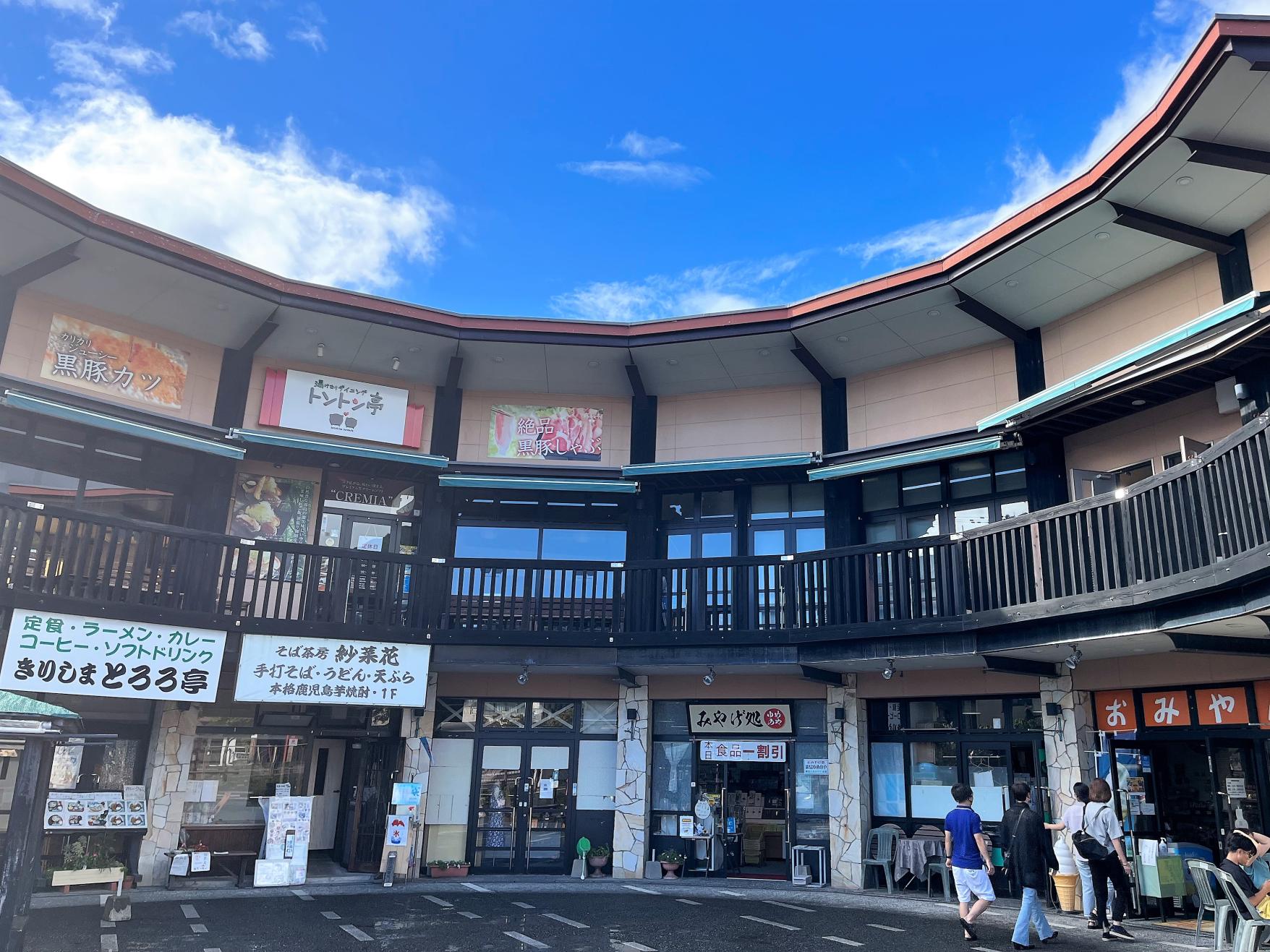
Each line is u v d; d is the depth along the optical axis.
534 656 12.43
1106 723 11.06
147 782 11.66
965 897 8.41
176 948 7.98
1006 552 9.88
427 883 12.15
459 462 14.02
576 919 9.55
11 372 11.69
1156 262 10.91
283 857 11.70
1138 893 10.03
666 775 13.48
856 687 12.68
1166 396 10.53
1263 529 6.88
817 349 13.36
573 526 14.42
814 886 12.07
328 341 13.50
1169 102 8.57
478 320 13.31
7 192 10.23
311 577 11.99
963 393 12.97
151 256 11.45
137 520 11.18
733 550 14.01
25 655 9.88
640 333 13.34
